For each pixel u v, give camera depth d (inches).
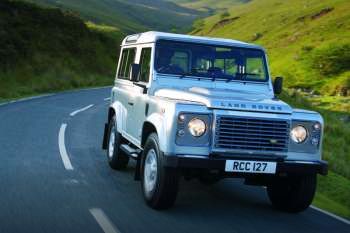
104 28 3668.8
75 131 615.8
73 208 292.7
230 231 268.5
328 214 327.3
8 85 1248.8
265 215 309.9
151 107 316.5
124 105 395.9
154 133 307.4
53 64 1758.1
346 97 2869.1
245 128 281.4
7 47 1573.6
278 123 285.9
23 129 597.0
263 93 346.9
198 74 343.9
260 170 285.0
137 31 6899.6
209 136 280.8
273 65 4320.9
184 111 277.9
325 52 4133.9
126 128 381.7
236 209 319.3
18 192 320.5
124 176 389.7
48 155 453.1
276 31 5738.2
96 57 2304.4
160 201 292.2
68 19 2322.8
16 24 1857.8
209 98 287.3
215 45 353.1
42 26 2038.6
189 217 289.6
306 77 3786.9
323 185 462.3
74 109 880.9
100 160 449.1
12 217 269.0
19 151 461.1
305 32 5162.4
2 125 617.3
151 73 337.4
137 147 358.9
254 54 359.6
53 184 347.9
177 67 342.6
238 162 280.8
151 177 302.0
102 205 303.0
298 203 310.3
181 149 278.4
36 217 271.6
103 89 1577.3
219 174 289.3
